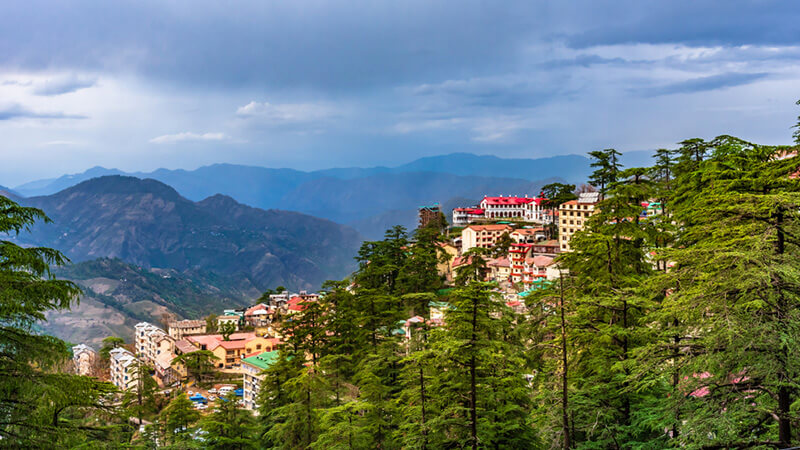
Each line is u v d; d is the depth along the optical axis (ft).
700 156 170.19
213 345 396.37
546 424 98.63
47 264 74.28
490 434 95.20
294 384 142.41
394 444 122.11
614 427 91.40
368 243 321.32
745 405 67.82
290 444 140.77
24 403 69.05
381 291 208.44
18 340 70.28
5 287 66.95
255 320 528.22
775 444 64.49
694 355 71.31
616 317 102.37
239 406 159.02
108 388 90.84
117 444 84.33
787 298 64.34
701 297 69.31
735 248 69.92
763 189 86.84
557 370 99.66
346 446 116.26
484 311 94.94
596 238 111.96
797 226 66.80
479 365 96.37
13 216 72.90
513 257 412.36
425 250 315.78
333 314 202.18
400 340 174.09
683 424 76.07
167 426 191.72
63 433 72.28
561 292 94.07
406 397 120.57
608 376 97.25
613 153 171.83
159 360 416.67
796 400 68.44
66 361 77.41
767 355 63.21
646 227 124.47
